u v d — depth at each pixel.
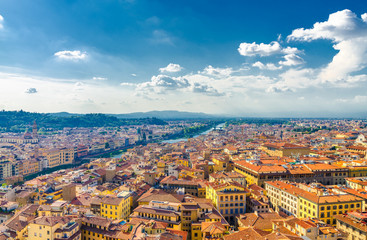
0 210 187.75
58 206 163.75
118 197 190.12
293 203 191.75
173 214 162.62
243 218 172.12
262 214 175.00
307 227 132.25
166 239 122.50
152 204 177.38
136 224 147.38
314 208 170.75
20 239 146.00
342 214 165.62
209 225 151.25
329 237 134.12
